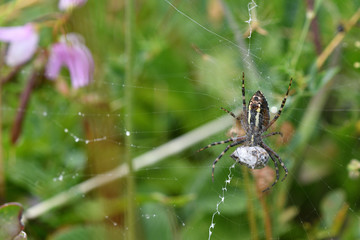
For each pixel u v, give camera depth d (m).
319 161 0.37
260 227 0.36
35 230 0.37
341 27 0.37
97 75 0.37
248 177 0.36
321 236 0.36
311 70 0.36
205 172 0.37
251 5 0.36
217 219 0.36
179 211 0.37
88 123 0.37
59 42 0.36
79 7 0.36
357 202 0.36
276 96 0.36
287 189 0.37
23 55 0.36
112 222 0.36
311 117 0.37
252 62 0.36
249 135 0.35
